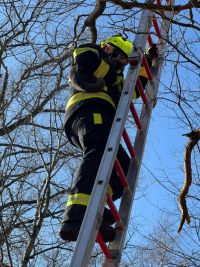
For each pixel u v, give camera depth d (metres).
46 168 6.86
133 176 4.67
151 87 5.30
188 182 4.09
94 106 4.51
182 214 4.09
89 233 3.64
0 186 7.55
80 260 3.52
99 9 4.99
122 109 4.39
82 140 4.43
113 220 4.30
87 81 4.47
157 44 5.35
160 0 5.49
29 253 6.64
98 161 4.27
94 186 3.90
